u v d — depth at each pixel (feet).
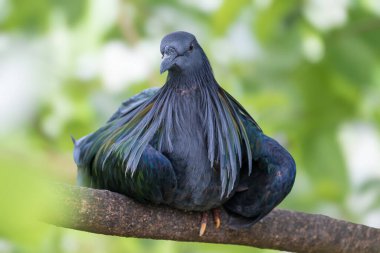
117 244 33.01
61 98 37.50
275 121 39.45
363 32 39.42
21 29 35.86
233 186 23.88
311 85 40.52
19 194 9.48
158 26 41.22
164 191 23.34
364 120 42.32
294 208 42.47
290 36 41.24
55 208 10.73
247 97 38.14
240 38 41.96
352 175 43.19
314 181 40.14
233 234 25.77
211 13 41.45
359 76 39.06
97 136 26.27
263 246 26.68
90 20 35.86
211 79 24.70
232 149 24.04
